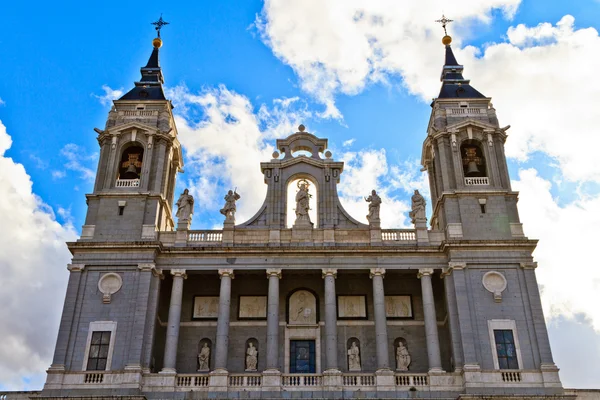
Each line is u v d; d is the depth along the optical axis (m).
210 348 47.81
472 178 50.97
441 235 49.03
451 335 45.47
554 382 42.88
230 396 42.84
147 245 46.97
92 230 48.62
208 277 49.78
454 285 46.25
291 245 47.84
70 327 44.91
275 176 51.97
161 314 48.62
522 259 47.12
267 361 44.38
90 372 43.31
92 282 46.53
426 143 55.09
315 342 47.84
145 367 44.03
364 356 47.56
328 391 43.03
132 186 50.75
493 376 43.19
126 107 54.38
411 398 42.56
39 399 41.88
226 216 49.72
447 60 59.72
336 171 52.31
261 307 49.16
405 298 49.72
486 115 53.75
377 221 49.47
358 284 49.94
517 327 45.00
